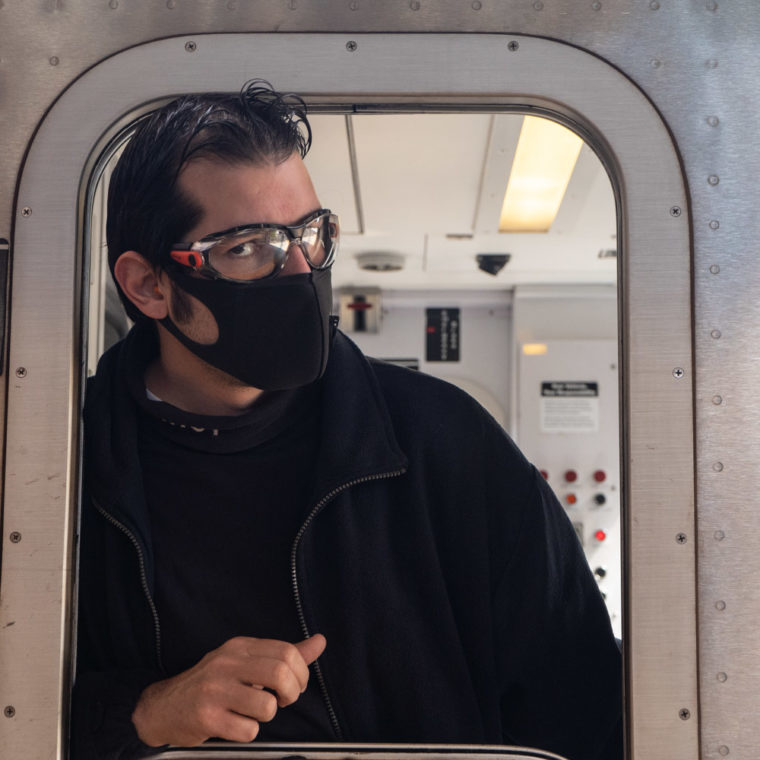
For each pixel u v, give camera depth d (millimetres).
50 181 1611
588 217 4121
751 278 1604
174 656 1615
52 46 1633
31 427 1578
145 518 1590
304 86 1627
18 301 1596
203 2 1636
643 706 1562
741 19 1637
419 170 3572
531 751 1575
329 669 1626
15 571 1562
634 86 1628
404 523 1680
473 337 5480
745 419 1589
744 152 1619
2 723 1546
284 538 1629
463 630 1709
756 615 1571
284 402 1620
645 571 1573
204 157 1484
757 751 1561
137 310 1635
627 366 1607
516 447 1803
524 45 1630
